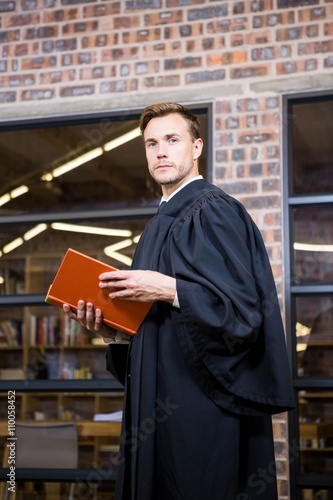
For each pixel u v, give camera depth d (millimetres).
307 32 4027
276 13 4086
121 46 4312
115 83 4285
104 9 4379
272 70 4035
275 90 4012
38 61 4434
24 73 4438
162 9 4277
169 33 4242
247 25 4117
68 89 4355
